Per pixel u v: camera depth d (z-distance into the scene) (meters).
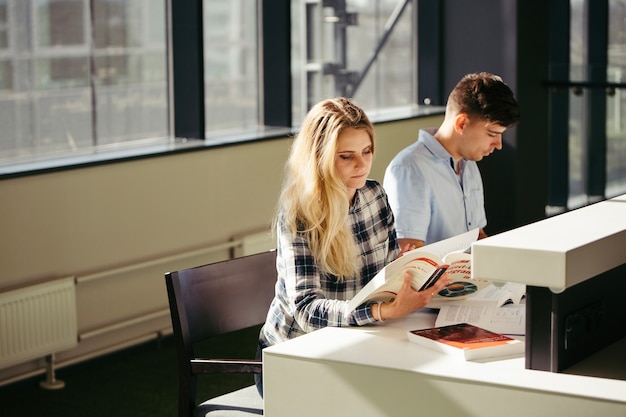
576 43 6.87
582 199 6.86
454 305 2.45
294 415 2.05
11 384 4.35
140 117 5.14
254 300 2.89
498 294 2.52
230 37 5.60
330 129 2.47
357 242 2.68
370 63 6.60
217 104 5.57
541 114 6.76
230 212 5.25
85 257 4.53
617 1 6.75
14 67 4.54
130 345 4.86
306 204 2.47
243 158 5.31
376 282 2.27
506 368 1.92
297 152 2.51
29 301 4.20
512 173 6.55
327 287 2.58
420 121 6.57
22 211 4.24
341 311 2.33
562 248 1.79
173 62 5.26
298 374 2.03
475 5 6.66
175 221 4.95
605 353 2.06
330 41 6.28
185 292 2.72
